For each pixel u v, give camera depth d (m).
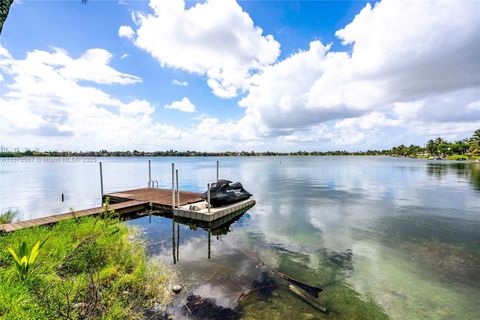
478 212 13.82
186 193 17.55
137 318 4.32
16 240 6.41
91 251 6.04
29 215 13.31
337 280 6.22
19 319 3.32
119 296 4.77
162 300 4.97
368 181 30.44
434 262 7.35
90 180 31.75
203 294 5.31
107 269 5.61
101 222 8.73
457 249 8.34
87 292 4.36
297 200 17.70
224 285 5.74
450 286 6.01
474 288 5.91
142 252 7.43
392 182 29.12
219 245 8.71
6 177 34.78
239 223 11.77
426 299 5.44
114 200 16.36
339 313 4.88
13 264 4.98
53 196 19.39
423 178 33.41
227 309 4.82
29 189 23.28
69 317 3.51
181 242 9.03
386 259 7.52
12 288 3.76
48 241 6.57
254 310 4.82
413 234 9.91
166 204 13.54
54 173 42.19
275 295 5.39
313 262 7.27
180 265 6.86
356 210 14.50
